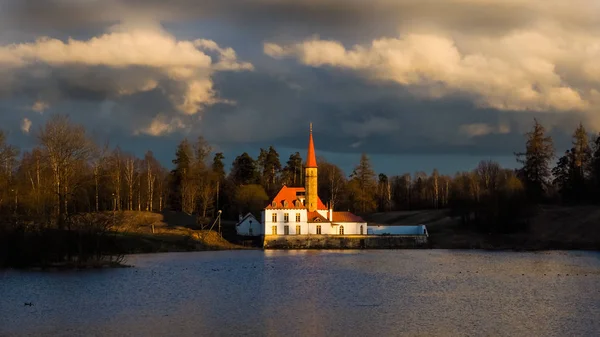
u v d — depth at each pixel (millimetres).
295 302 73375
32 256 105312
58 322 61719
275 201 172000
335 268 109938
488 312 67750
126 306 70125
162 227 173250
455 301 74688
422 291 82500
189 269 106312
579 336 56844
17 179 144250
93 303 71812
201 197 197125
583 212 188750
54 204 125438
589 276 99625
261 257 133500
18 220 110812
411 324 61500
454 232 189875
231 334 57125
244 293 79875
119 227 161000
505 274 102188
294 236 169500
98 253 110125
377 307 70375
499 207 186125
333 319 63656
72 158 137125
